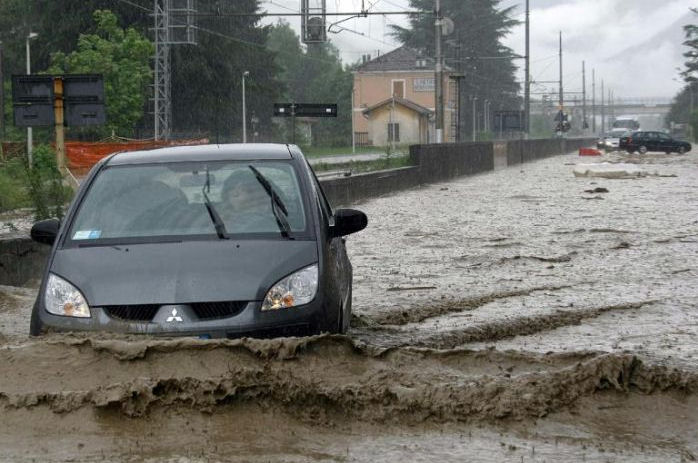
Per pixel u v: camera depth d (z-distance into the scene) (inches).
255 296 490.0
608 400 453.4
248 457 385.4
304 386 441.1
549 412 441.1
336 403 437.7
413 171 2699.3
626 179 3056.1
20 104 2134.6
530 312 772.6
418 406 437.7
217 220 545.0
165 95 4229.8
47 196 1316.4
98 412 424.8
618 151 7047.2
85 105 2144.4
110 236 541.0
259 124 7455.7
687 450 403.5
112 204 562.3
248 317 483.5
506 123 7716.5
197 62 6205.7
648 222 1568.7
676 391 463.8
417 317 745.6
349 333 671.8
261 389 436.8
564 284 929.5
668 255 1146.0
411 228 1492.4
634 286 914.1
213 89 6402.6
